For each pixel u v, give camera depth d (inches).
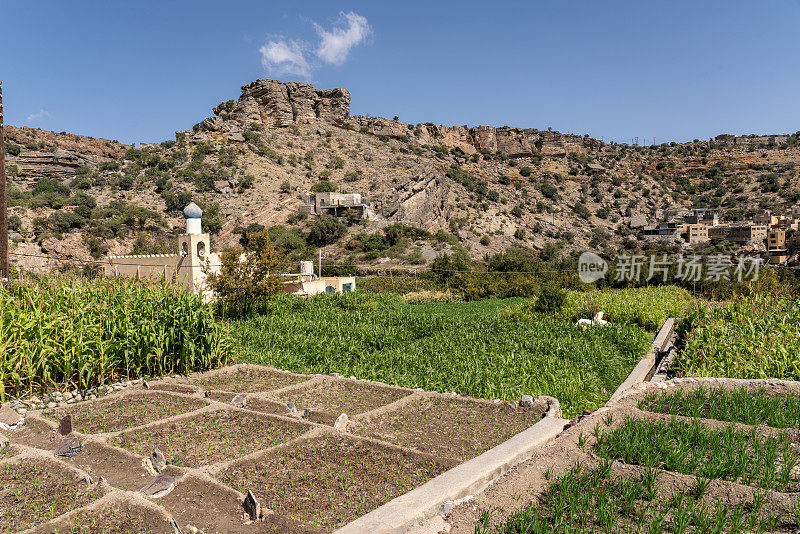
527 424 258.7
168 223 2532.0
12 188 2829.7
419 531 132.0
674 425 197.8
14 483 181.3
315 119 4788.4
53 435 234.2
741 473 160.1
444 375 369.4
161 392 307.7
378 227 2997.0
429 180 3575.3
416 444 229.8
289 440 227.5
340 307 919.7
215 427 247.8
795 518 133.0
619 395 288.0
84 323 333.1
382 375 378.6
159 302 369.7
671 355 457.7
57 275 394.6
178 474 187.2
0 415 263.3
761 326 365.4
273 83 4520.2
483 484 171.5
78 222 2201.0
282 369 390.6
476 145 5846.5
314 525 152.9
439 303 1236.5
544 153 5753.0
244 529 150.7
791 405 224.7
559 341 484.7
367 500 170.9
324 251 2662.4
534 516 131.8
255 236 778.8
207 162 3523.6
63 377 325.4
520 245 3248.0
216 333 386.9
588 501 139.0
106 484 176.2
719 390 254.1
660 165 5733.3
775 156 5733.3
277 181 3420.3
